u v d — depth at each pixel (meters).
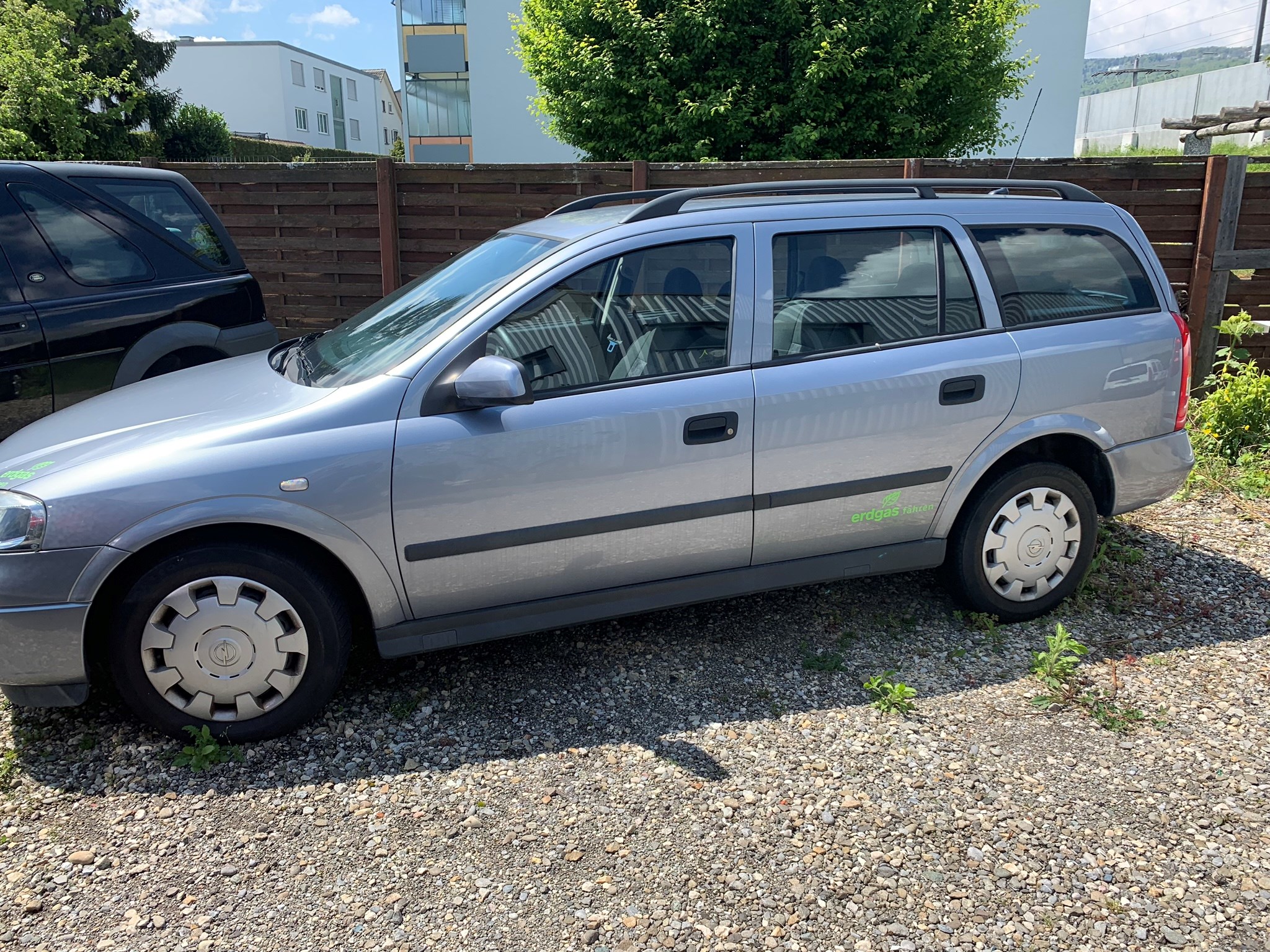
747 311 3.31
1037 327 3.66
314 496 2.88
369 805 2.73
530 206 7.16
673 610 3.99
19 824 2.64
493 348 3.08
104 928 2.26
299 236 7.52
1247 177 6.66
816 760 2.92
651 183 7.04
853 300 3.45
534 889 2.38
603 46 10.03
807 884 2.39
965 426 3.53
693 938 2.22
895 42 9.46
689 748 2.99
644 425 3.15
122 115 25.56
